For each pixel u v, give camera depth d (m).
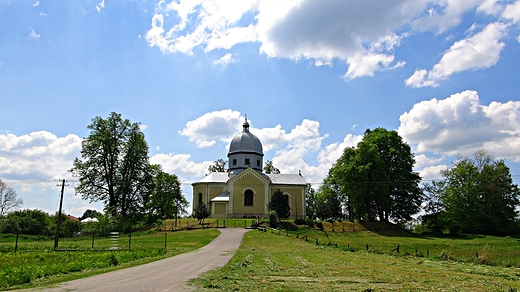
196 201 82.12
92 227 60.66
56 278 17.67
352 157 74.69
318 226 68.12
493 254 39.41
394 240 56.62
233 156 86.69
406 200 73.62
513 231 69.19
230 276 17.78
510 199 71.44
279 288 14.56
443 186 75.62
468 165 72.44
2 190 82.56
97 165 66.00
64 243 48.31
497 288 16.80
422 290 15.25
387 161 75.25
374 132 79.38
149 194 70.12
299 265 23.02
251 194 79.38
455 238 62.22
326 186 90.50
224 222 65.00
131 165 67.56
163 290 14.12
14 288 14.91
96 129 66.81
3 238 63.22
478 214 69.62
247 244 40.59
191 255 29.72
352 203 73.75
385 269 22.23
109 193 66.00
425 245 48.91
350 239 58.31
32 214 87.38
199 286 14.98
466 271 24.00
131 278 17.36
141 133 69.94
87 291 13.96
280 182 83.50
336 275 18.92
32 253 34.41
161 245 41.38
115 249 37.47
